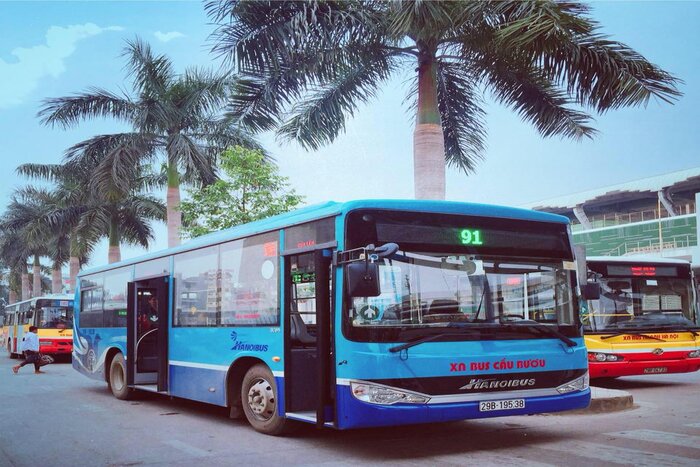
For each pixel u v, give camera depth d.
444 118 16.02
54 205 32.56
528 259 7.73
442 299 7.20
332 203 8.08
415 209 7.38
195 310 10.45
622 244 43.44
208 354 9.92
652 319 13.34
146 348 12.80
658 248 41.25
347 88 14.92
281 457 7.23
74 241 31.80
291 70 13.83
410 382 6.84
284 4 12.91
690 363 13.27
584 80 12.39
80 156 22.94
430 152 13.23
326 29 12.56
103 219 29.88
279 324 8.30
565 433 8.48
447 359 7.00
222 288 9.75
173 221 22.83
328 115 14.98
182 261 11.09
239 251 9.44
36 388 15.88
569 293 7.89
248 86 14.45
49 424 9.92
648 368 12.95
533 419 9.71
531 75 14.17
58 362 28.52
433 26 11.69
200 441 8.28
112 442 8.32
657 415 9.91
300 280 8.59
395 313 6.98
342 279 7.17
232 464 6.92
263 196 20.05
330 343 7.38
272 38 12.66
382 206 7.30
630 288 13.36
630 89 11.98
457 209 7.53
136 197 30.20
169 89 21.84
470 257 7.43
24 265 50.16
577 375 7.68
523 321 7.52
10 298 61.09
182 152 21.03
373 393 6.79
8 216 38.69
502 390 7.22
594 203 48.59
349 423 6.84
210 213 19.98
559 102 14.74
